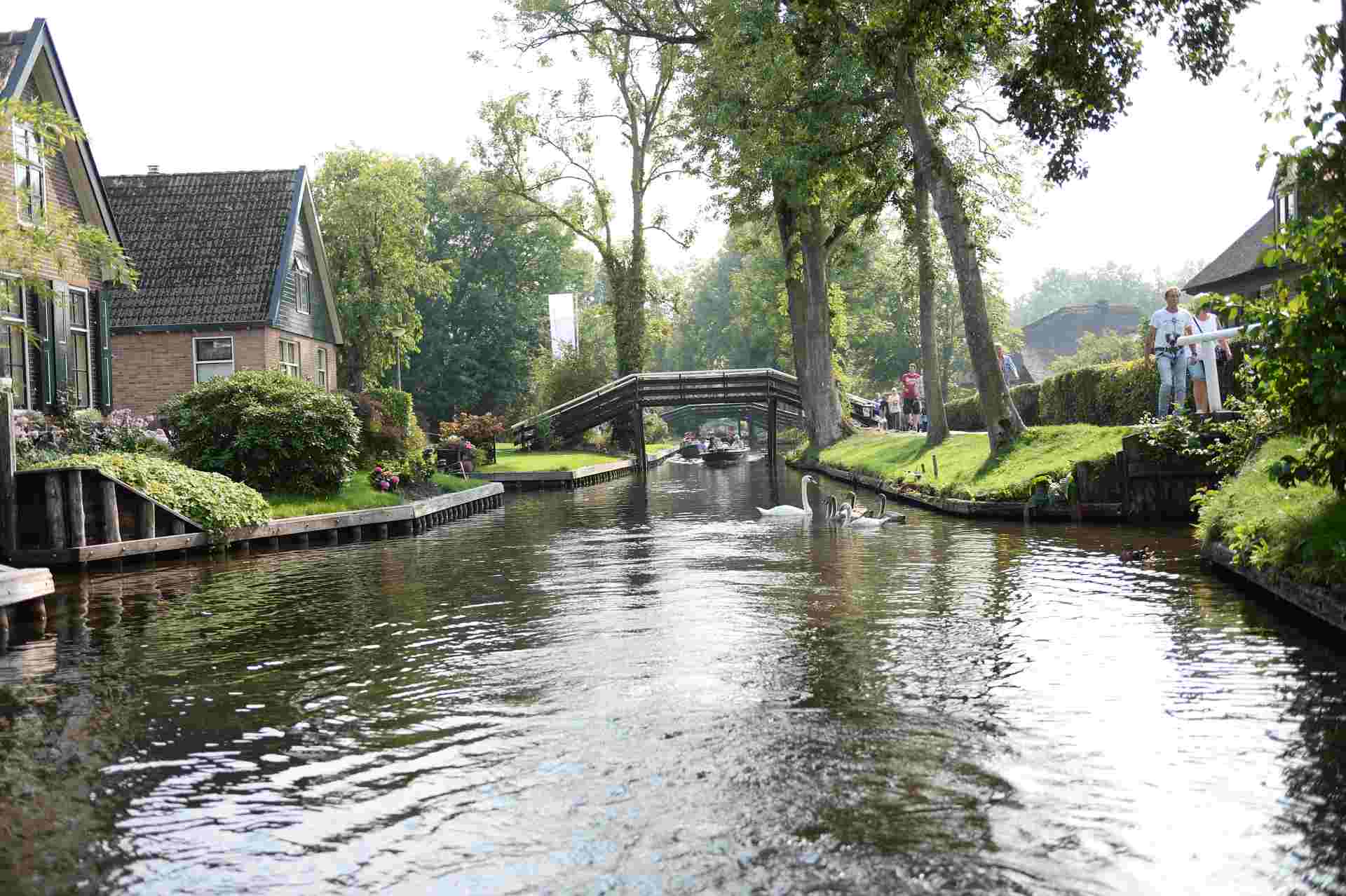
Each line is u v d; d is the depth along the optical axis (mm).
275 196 37438
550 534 20562
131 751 6688
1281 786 5465
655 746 6379
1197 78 15297
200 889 4676
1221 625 9273
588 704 7375
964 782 5645
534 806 5484
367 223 49781
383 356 51781
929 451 29734
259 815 5512
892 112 26938
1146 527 17312
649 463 59750
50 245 18344
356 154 50250
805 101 26844
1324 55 9188
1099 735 6344
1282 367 9352
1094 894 4395
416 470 27703
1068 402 29734
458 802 5594
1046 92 16297
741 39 28406
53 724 7363
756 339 84062
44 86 24188
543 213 56656
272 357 35188
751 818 5234
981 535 17156
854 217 31891
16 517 15781
